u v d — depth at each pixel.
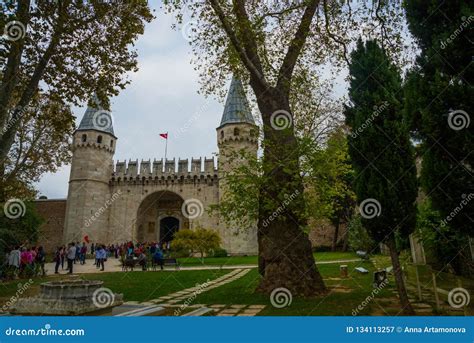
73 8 11.79
